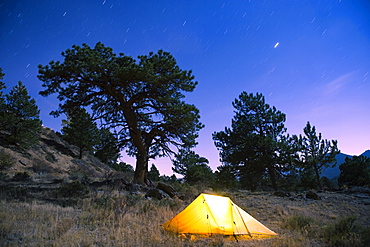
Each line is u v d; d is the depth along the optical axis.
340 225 7.20
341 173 36.78
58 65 17.41
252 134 31.36
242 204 13.02
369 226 8.02
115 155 23.77
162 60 19.86
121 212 8.73
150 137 22.42
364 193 17.64
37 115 38.12
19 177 18.23
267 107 33.44
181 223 7.54
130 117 20.56
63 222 7.12
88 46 19.03
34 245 5.39
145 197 13.19
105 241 5.93
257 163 28.81
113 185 15.67
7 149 31.66
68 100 19.03
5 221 6.73
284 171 30.05
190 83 20.09
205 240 6.75
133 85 19.41
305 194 17.38
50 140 47.69
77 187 12.78
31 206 8.92
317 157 31.14
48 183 16.62
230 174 32.03
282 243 6.35
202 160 35.47
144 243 5.91
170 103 19.81
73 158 44.53
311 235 7.18
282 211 10.94
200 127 21.62
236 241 6.77
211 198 8.25
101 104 20.53
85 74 17.53
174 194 14.58
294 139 31.02
